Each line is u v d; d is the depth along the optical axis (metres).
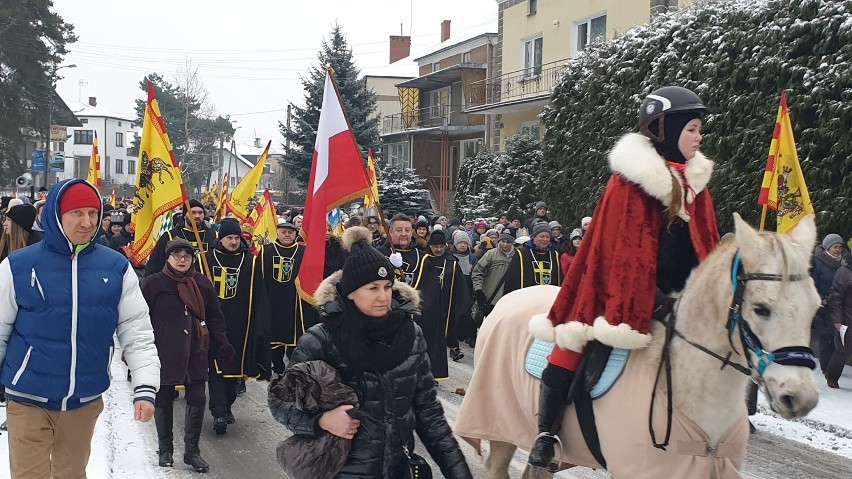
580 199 16.72
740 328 3.11
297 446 3.18
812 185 10.87
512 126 26.36
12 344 4.11
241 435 7.58
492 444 4.70
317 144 6.27
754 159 11.67
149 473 6.30
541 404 3.86
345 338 3.20
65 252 4.12
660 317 3.54
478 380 4.57
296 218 16.88
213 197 31.34
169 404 6.55
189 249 6.69
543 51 24.25
